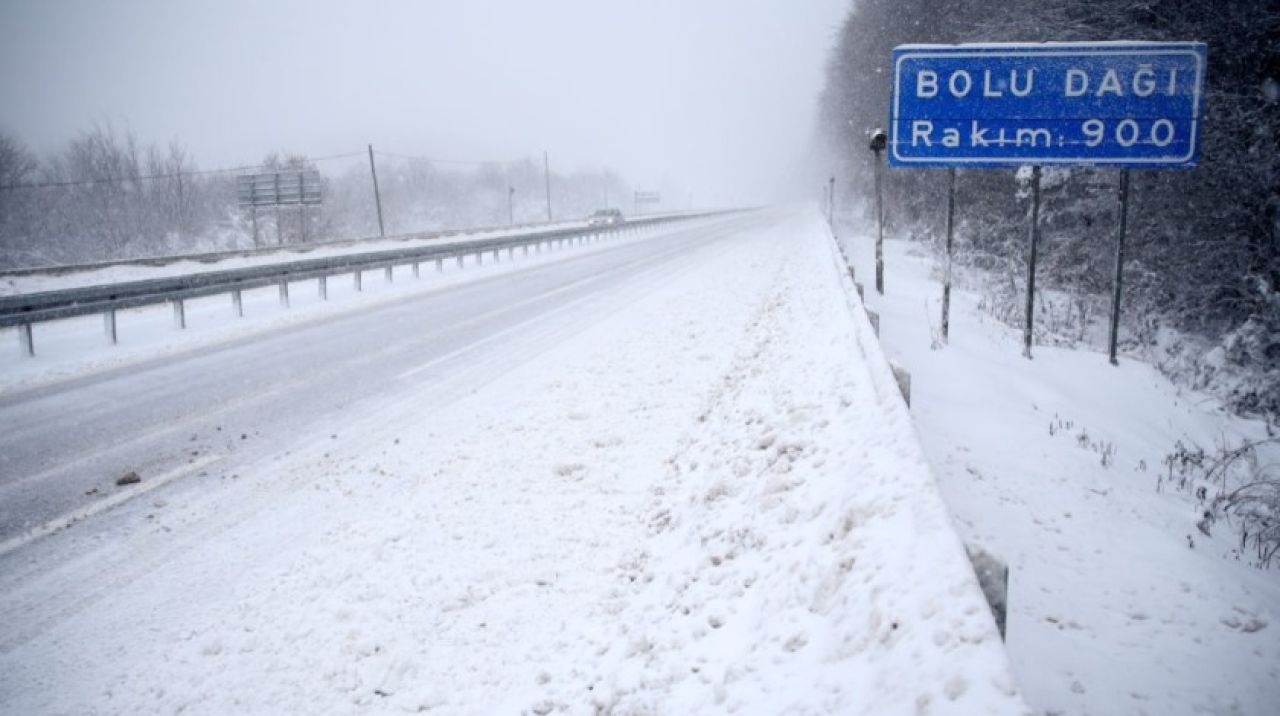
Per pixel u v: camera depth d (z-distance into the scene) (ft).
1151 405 31.53
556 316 48.52
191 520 17.83
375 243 110.63
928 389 26.78
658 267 80.12
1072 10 53.78
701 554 14.62
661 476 20.24
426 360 35.83
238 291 51.08
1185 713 10.39
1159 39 47.47
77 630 13.23
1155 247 51.06
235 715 11.16
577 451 22.54
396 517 17.95
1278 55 43.42
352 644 12.82
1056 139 32.78
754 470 17.29
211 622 13.51
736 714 9.43
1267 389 35.32
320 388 30.66
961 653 7.57
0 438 24.26
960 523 15.89
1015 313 48.34
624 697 10.87
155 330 46.19
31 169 159.33
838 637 9.61
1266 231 43.86
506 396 29.09
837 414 17.44
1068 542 15.81
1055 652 11.70
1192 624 12.85
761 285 57.21
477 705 11.30
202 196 187.21
